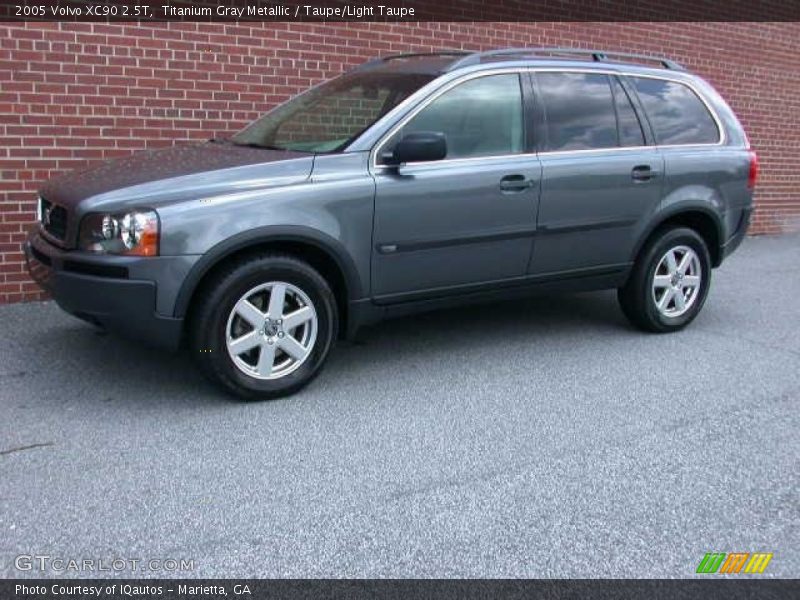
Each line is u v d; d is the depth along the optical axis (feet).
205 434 13.47
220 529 10.62
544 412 14.94
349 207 14.90
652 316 19.79
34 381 15.57
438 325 20.36
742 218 21.11
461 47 27.27
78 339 18.01
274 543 10.35
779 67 37.50
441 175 15.85
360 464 12.58
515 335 19.74
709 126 20.61
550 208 17.38
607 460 12.99
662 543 10.64
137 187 13.84
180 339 13.92
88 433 13.38
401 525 10.84
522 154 17.11
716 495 11.96
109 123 21.13
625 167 18.39
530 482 12.16
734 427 14.49
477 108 16.70
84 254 13.67
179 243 13.41
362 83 17.63
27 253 15.62
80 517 10.81
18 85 19.81
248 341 14.40
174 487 11.67
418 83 16.37
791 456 13.35
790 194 39.37
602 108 18.61
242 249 14.25
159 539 10.36
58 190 14.94
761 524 11.20
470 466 12.64
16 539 10.27
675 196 19.40
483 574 9.85
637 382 16.71
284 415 14.39
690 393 16.16
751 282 26.81
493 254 16.92
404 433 13.80
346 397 15.35
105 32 20.66
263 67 23.27
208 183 14.08
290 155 15.23
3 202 20.13
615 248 18.72
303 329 15.15
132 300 13.41
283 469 12.34
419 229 15.78
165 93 21.79
